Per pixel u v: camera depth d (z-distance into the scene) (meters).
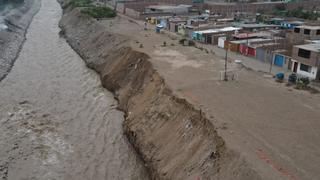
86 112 50.50
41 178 35.69
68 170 37.16
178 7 130.88
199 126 35.72
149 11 127.88
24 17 125.56
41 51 83.62
